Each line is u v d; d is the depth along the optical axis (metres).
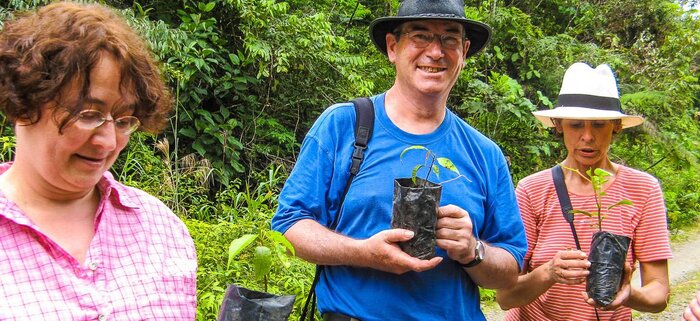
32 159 1.42
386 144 2.31
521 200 2.90
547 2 11.91
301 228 2.27
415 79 2.31
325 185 2.33
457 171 2.11
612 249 2.48
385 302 2.23
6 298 1.36
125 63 1.40
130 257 1.60
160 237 1.69
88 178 1.45
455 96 8.75
